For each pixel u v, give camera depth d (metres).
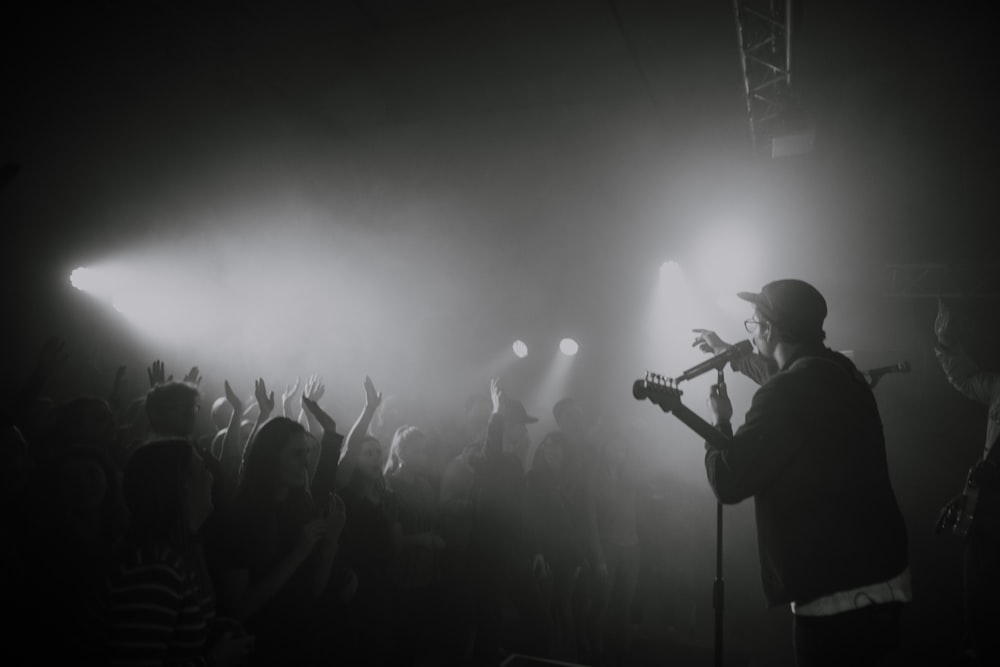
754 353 2.90
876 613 2.18
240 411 3.76
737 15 5.33
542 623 4.50
